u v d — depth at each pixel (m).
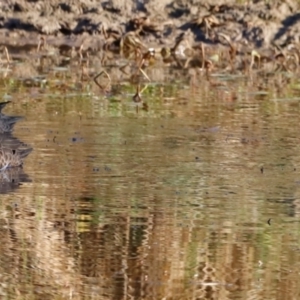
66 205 22.94
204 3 51.50
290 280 18.39
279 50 48.44
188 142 29.81
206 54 48.75
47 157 27.59
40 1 52.44
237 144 29.70
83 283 18.23
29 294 17.69
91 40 50.75
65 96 37.62
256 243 20.39
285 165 27.20
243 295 17.73
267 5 51.19
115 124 32.28
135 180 25.31
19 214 22.27
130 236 20.77
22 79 41.47
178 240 20.55
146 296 17.62
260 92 39.25
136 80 41.88
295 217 22.25
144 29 50.75
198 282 18.30
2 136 29.98
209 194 24.08
